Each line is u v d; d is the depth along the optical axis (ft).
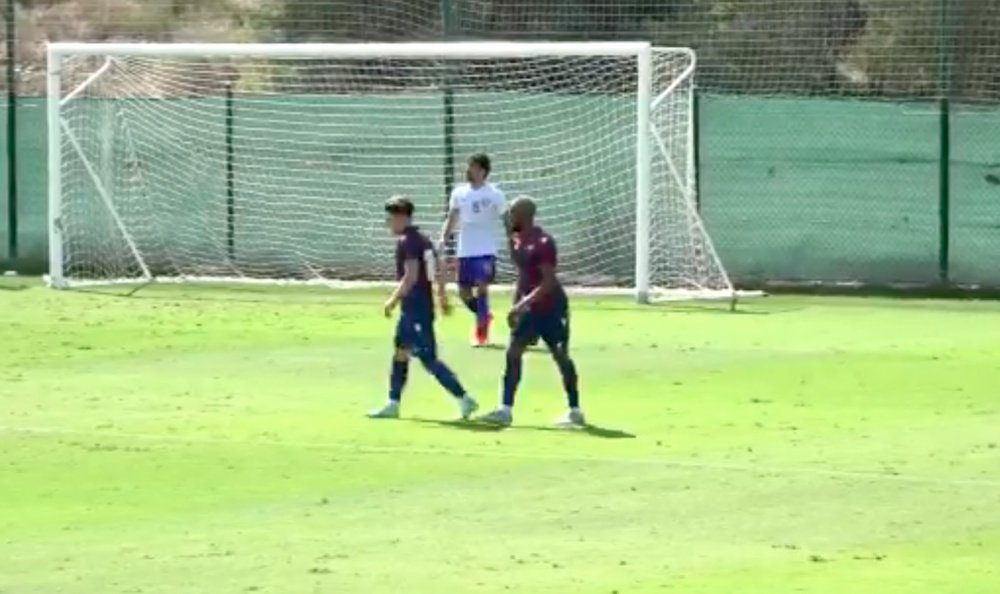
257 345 300.20
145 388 256.11
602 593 148.87
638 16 469.98
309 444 213.66
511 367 226.99
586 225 398.01
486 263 304.30
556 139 400.67
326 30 490.90
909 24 454.81
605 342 306.14
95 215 403.54
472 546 165.07
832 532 171.63
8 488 190.80
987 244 381.19
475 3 472.44
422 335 228.84
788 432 222.89
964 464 203.31
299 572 155.02
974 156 381.60
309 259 411.13
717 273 382.42
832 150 389.19
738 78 465.88
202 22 513.86
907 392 253.85
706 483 192.85
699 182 397.19
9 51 423.64
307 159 410.93
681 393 252.83
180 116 411.75
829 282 389.80
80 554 162.09
